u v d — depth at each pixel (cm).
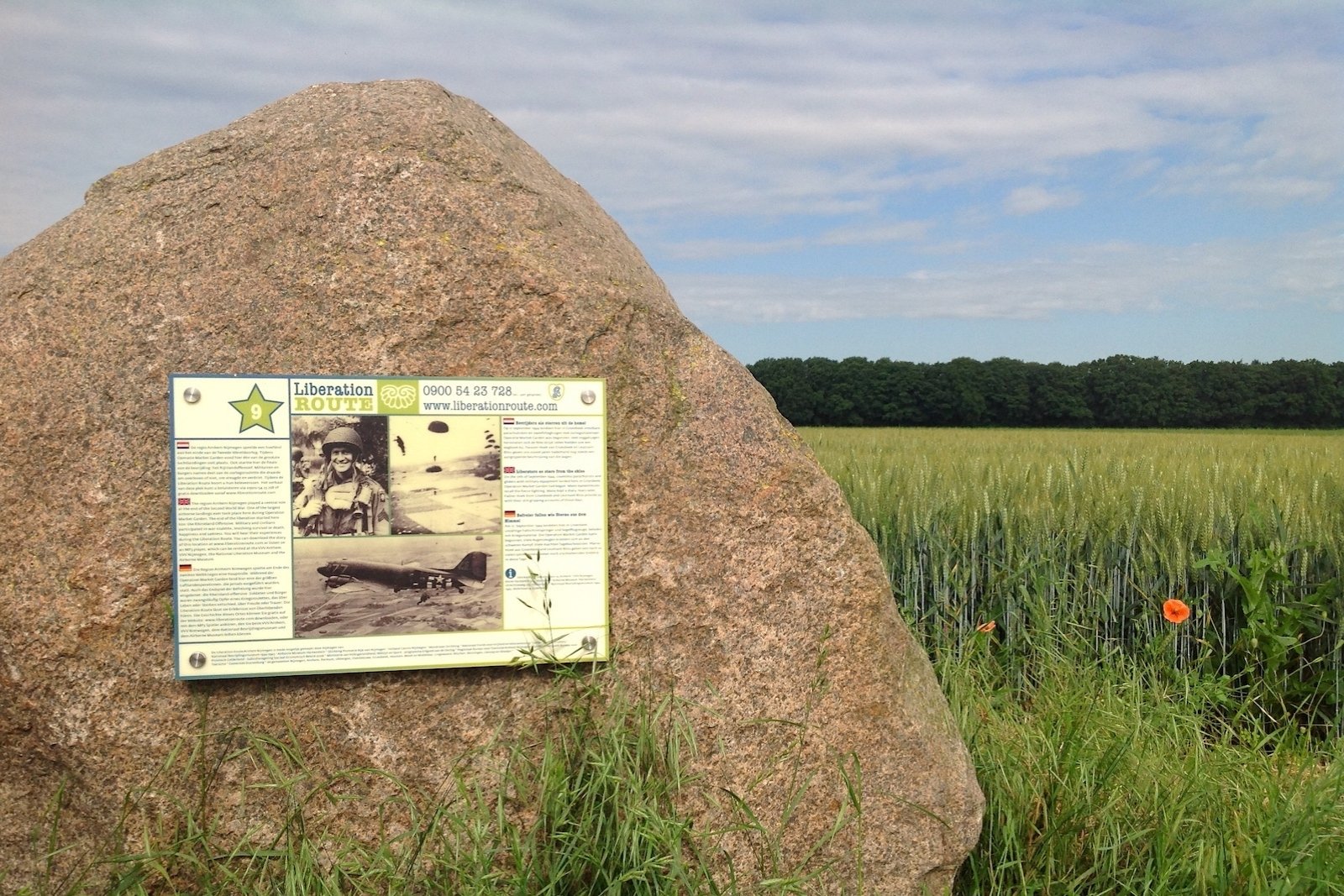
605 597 238
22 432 215
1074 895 268
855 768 245
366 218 235
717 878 236
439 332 233
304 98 258
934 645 551
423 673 231
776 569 245
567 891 225
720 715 240
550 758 228
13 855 217
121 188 242
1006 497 599
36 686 211
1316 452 1013
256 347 226
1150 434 2419
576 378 238
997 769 304
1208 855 280
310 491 225
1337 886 255
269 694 224
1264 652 488
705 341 252
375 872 217
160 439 221
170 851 210
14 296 224
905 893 249
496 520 234
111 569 215
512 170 253
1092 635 547
